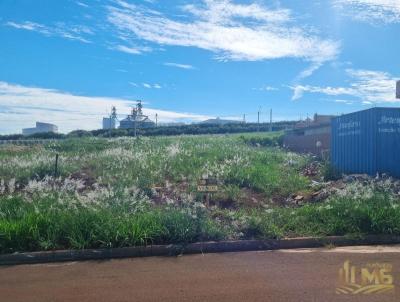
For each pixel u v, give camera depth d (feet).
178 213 28.60
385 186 38.45
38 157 64.49
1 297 18.56
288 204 38.60
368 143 50.49
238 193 39.73
